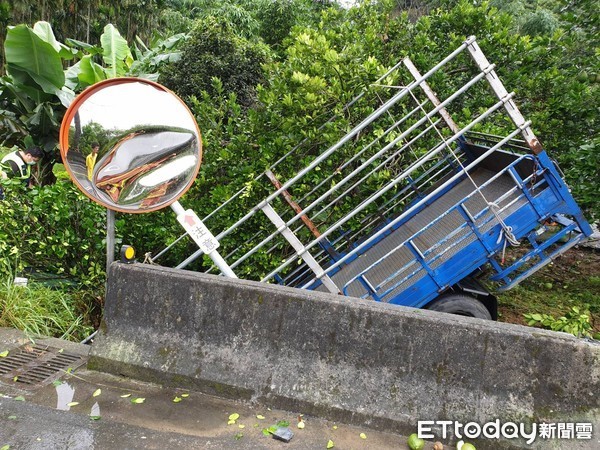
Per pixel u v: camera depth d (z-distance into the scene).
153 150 3.31
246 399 3.05
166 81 9.94
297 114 5.43
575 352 2.70
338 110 5.21
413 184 5.77
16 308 4.09
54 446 2.59
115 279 3.40
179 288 3.27
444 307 4.29
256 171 5.43
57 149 7.91
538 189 4.25
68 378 3.27
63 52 8.80
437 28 7.02
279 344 3.09
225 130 6.53
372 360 2.94
